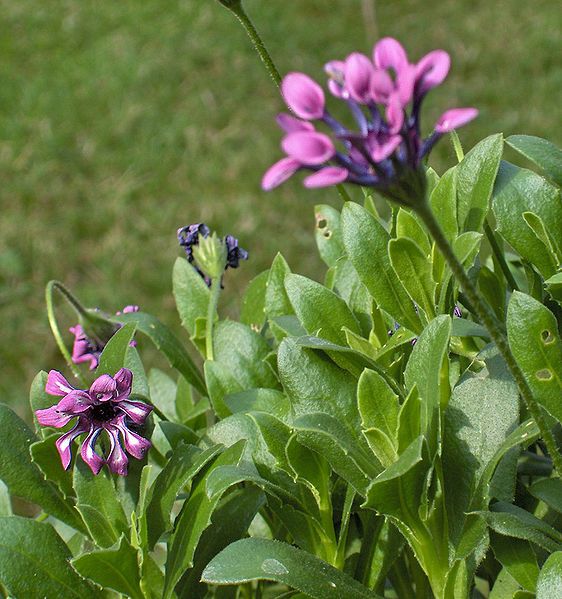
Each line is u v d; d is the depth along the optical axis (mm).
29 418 1331
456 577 563
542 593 525
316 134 473
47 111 1869
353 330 615
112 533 591
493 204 607
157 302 1457
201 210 1602
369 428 556
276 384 640
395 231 635
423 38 1969
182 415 706
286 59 1945
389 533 590
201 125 1789
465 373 579
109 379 576
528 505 612
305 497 588
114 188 1682
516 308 552
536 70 1810
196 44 1999
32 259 1573
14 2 2244
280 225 1543
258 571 542
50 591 573
